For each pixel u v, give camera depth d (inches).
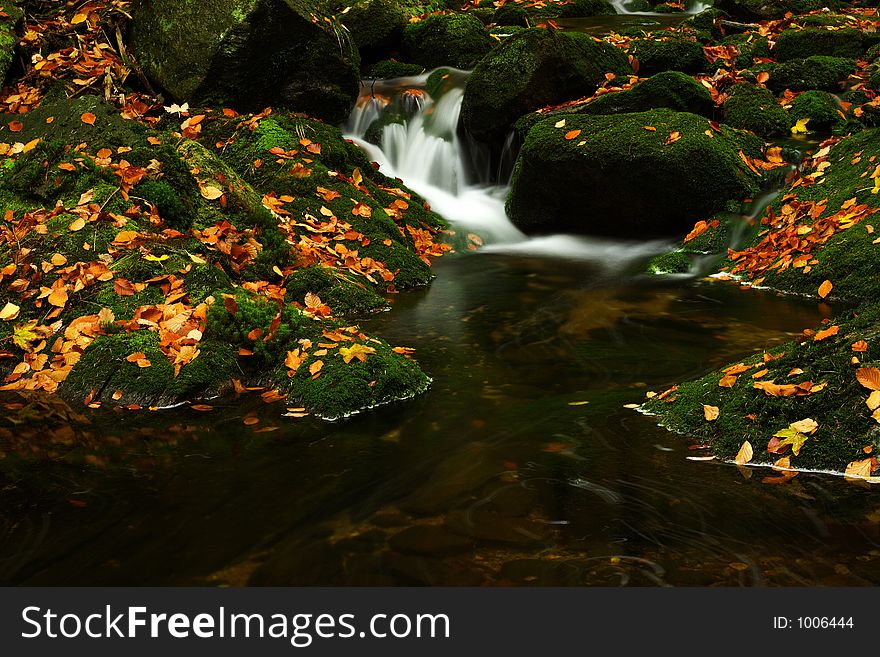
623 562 103.3
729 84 350.3
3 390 169.9
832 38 385.7
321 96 343.0
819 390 131.4
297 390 161.5
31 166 227.0
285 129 306.5
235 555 107.3
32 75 321.4
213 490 125.1
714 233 274.4
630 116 296.8
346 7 423.8
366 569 103.6
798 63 360.2
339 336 173.8
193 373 164.6
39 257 196.4
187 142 249.6
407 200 311.9
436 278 262.2
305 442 142.9
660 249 289.6
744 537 108.0
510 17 516.1
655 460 131.3
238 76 324.8
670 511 115.0
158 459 136.9
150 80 331.6
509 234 316.2
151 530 113.7
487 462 132.5
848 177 261.6
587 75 347.9
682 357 185.2
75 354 171.8
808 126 327.6
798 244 245.1
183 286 188.4
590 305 229.5
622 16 547.8
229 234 226.7
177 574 103.7
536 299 236.7
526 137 306.8
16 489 126.6
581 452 135.3
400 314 223.0
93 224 205.5
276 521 115.6
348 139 348.2
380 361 166.1
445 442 141.3
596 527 111.4
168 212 220.7
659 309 223.8
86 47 336.5
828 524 110.4
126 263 193.3
